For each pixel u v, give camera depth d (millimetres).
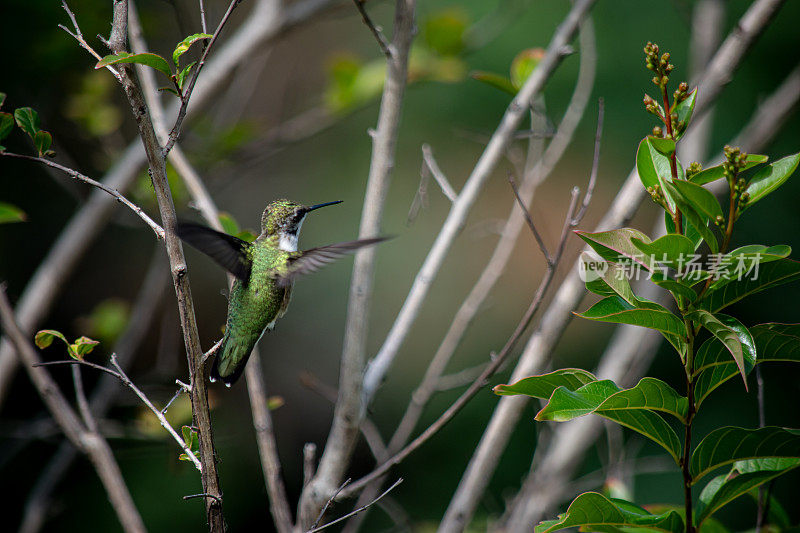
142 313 9672
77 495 14047
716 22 9719
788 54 15320
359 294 5969
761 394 5172
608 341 15508
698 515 4500
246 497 14727
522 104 6656
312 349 16688
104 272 14812
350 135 17141
